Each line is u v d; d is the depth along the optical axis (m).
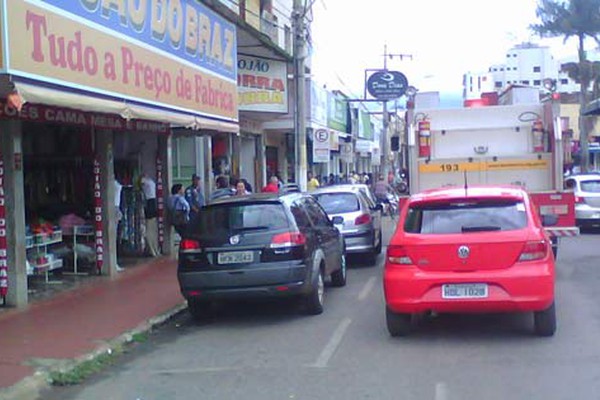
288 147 33.12
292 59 22.14
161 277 13.93
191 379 7.37
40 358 8.00
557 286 11.93
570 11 47.31
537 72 100.56
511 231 8.12
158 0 12.84
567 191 13.15
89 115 12.23
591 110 29.11
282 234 9.91
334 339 8.84
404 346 8.27
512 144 14.73
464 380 6.81
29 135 14.92
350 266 15.85
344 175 42.47
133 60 11.72
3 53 8.02
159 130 15.55
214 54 16.12
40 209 14.97
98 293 12.21
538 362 7.34
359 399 6.36
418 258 8.23
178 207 16.12
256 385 7.01
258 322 10.25
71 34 9.62
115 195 14.69
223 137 23.73
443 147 14.92
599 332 8.59
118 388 7.16
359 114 47.81
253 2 27.89
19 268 10.87
